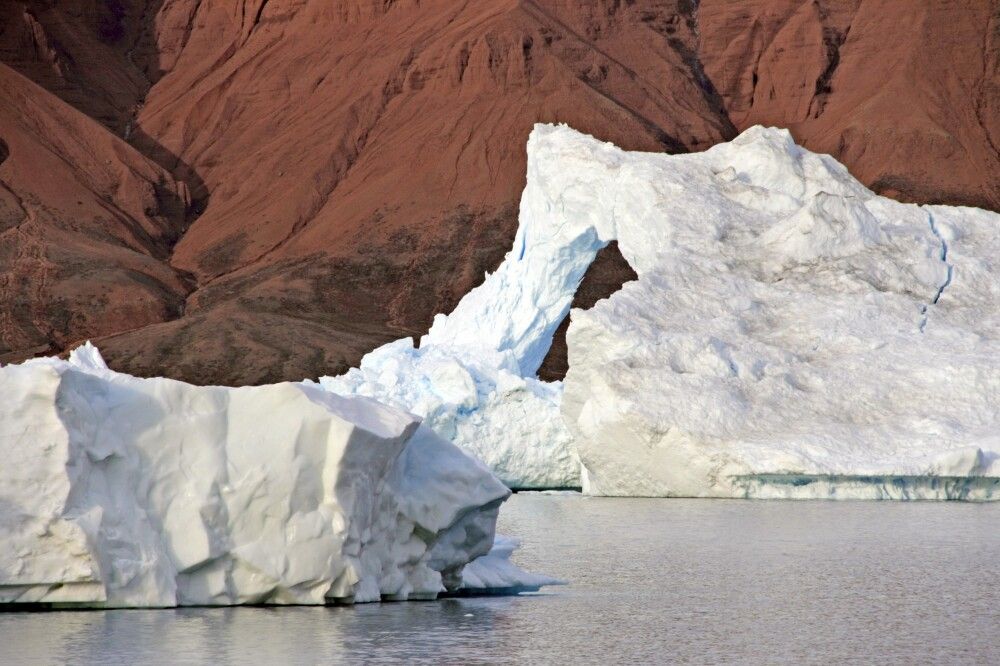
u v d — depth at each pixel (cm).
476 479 8075
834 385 17200
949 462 15788
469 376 18812
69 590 7119
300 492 7356
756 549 11700
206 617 7225
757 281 18950
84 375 7156
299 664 6481
